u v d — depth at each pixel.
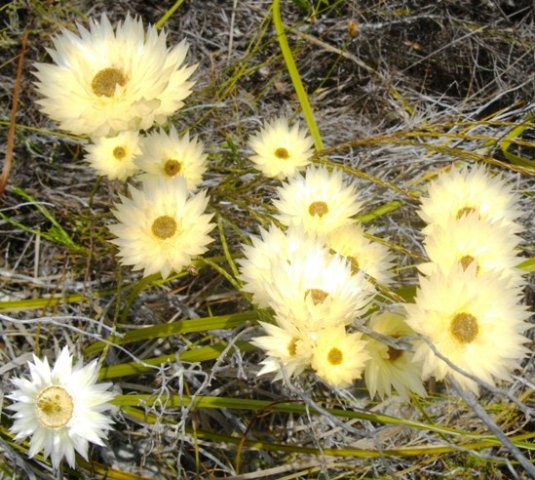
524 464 0.18
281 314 0.19
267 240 0.21
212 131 0.34
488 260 0.21
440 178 0.24
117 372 0.25
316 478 0.27
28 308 0.27
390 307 0.20
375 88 0.38
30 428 0.21
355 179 0.32
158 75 0.22
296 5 0.38
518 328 0.19
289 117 0.37
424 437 0.27
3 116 0.33
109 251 0.29
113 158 0.28
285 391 0.28
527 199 0.31
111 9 0.38
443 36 0.39
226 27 0.39
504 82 0.37
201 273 0.31
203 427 0.27
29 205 0.32
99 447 0.26
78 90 0.23
